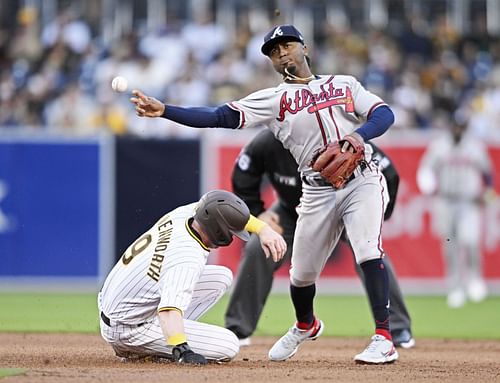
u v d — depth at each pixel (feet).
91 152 156.76
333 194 70.23
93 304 139.74
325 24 203.00
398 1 210.18
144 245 66.33
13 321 120.26
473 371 68.49
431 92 195.52
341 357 82.94
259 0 205.87
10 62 201.05
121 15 205.87
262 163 91.50
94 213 156.87
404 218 158.10
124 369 63.41
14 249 157.17
